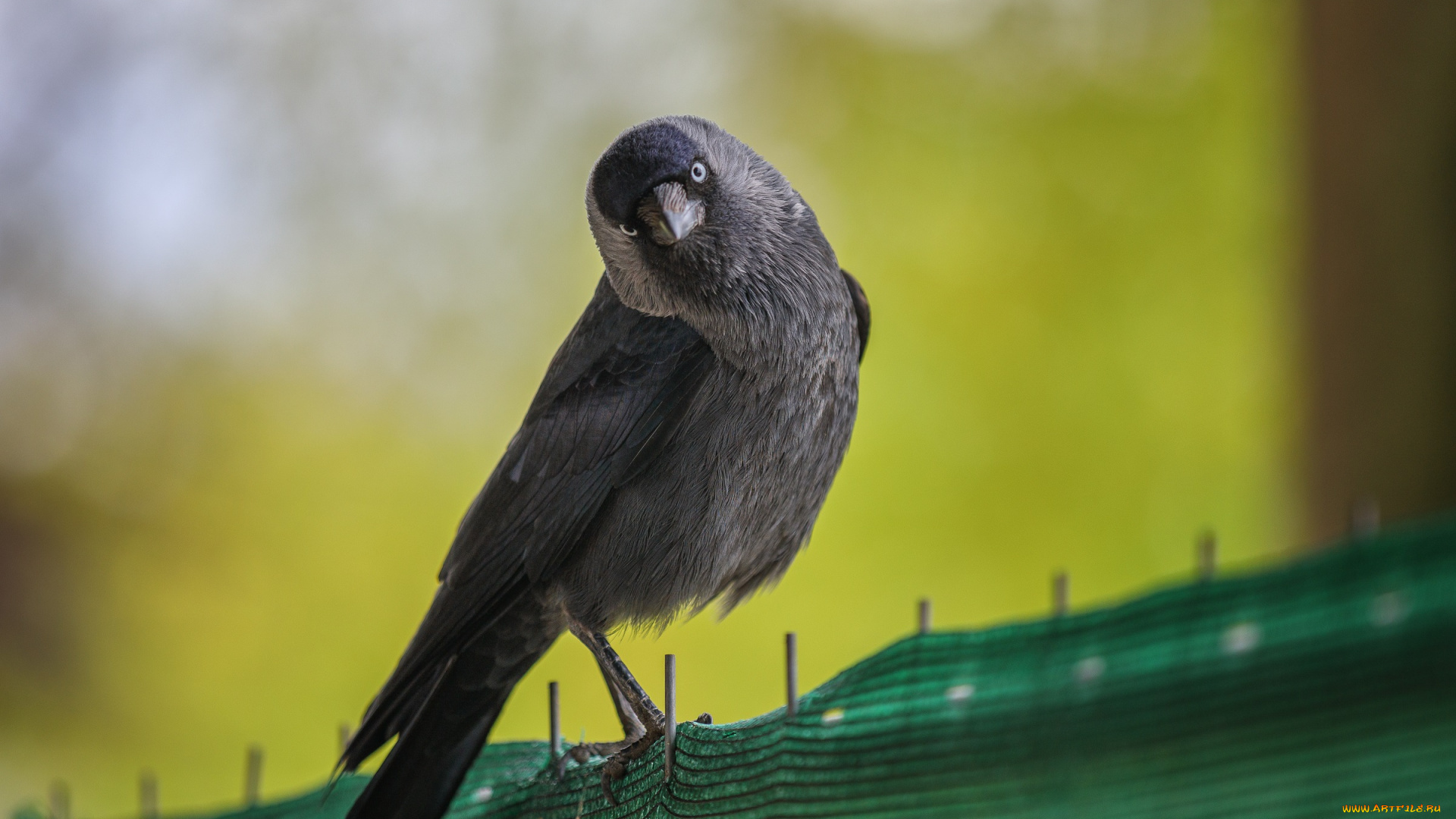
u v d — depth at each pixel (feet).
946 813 9.75
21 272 57.57
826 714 10.94
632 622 19.07
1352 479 33.35
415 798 18.08
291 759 49.03
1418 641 7.31
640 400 18.71
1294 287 36.17
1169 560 44.32
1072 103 49.14
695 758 12.71
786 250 18.85
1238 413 44.83
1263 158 45.06
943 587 44.83
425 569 50.90
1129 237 47.44
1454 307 32.50
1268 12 45.55
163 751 50.60
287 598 51.60
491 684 19.10
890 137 50.72
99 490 55.11
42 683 52.70
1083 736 8.90
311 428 53.83
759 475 18.54
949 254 48.60
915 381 46.98
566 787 15.69
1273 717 7.91
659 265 18.75
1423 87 32.76
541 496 18.79
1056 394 46.52
